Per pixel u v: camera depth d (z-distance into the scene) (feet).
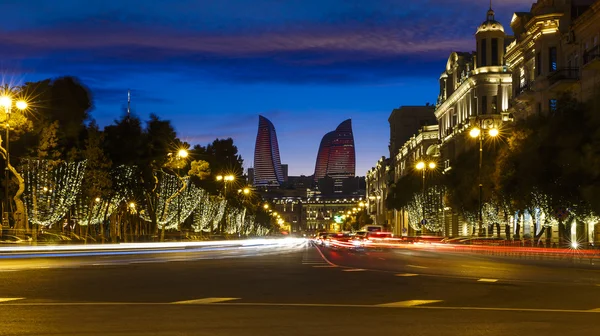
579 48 179.83
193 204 260.01
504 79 270.05
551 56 196.65
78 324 35.63
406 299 48.73
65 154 177.58
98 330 33.81
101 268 82.23
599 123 134.82
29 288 54.80
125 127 200.85
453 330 34.68
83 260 105.19
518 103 219.61
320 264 93.61
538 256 132.67
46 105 177.58
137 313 40.09
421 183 307.58
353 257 120.06
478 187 183.52
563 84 181.27
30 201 167.63
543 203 147.64
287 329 34.65
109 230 224.33
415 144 407.64
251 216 501.15
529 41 207.92
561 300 48.70
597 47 165.07
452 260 109.19
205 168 239.71
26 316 38.37
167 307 43.04
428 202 284.20
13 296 48.88
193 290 54.39
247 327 35.17
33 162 163.12
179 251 157.89
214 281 63.10
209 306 43.80
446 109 329.93
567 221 161.27
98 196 181.47
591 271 83.46
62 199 168.66
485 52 273.54
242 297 49.42
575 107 145.38
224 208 325.21
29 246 132.16
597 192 132.36
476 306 44.68
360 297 49.90
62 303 44.60
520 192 154.30
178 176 222.48
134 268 82.69
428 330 34.63
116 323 36.09
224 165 380.99
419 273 75.31
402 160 464.24
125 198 206.69
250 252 150.71
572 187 139.95
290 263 96.53
